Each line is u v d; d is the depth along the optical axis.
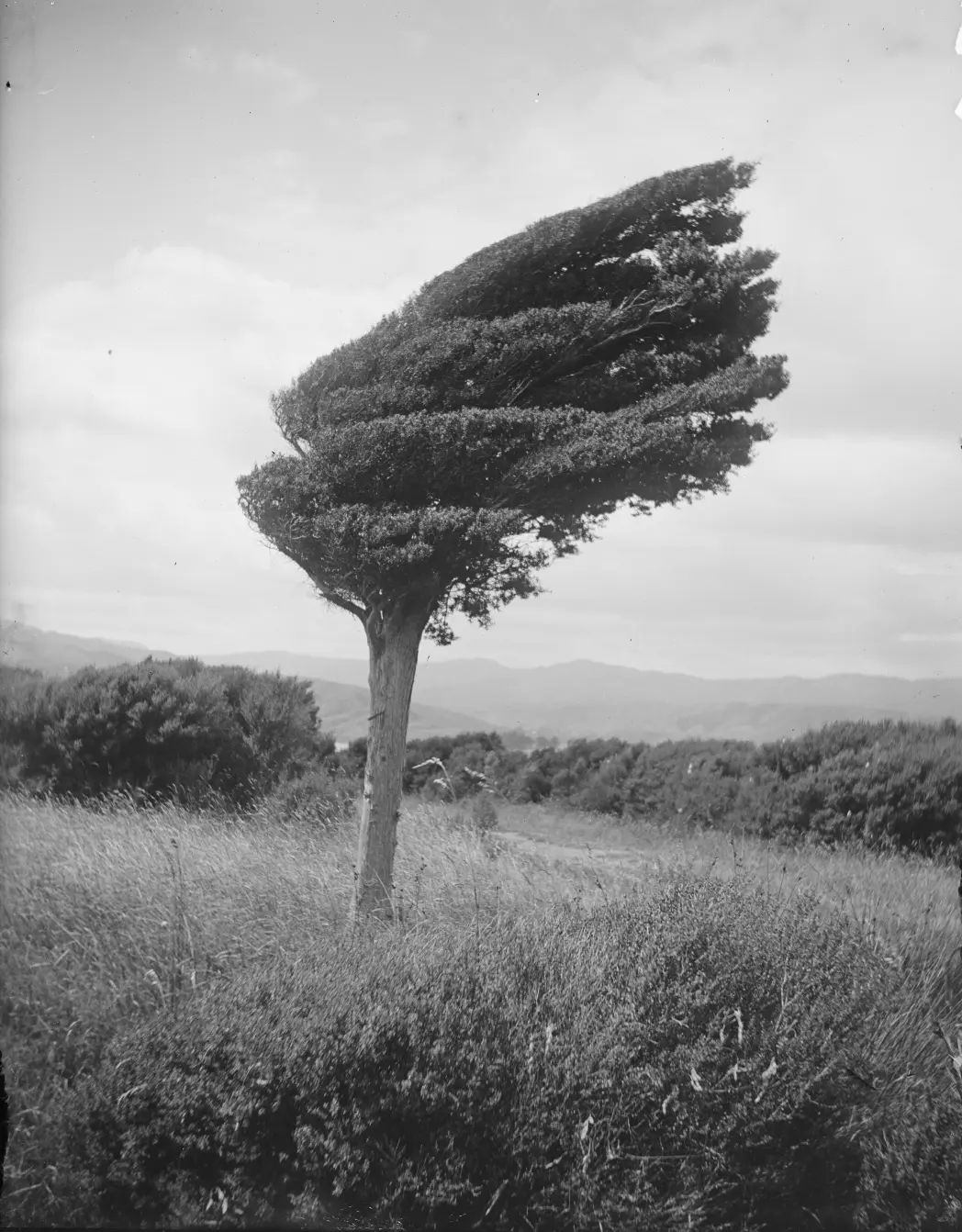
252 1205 2.94
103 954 4.73
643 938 3.83
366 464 5.10
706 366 5.64
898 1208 3.19
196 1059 3.22
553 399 5.57
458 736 18.19
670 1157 3.05
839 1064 3.44
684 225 5.71
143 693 9.91
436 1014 3.23
